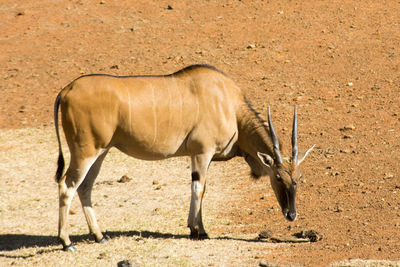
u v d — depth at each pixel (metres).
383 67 59.56
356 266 22.02
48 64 71.06
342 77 58.75
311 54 65.06
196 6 82.81
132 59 69.81
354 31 69.12
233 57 66.81
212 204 34.97
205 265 23.11
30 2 90.19
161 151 27.53
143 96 26.55
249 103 28.84
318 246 25.38
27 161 46.16
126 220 32.38
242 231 29.27
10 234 30.80
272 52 66.75
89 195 27.55
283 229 28.89
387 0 77.06
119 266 22.22
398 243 24.75
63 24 82.00
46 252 26.38
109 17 82.62
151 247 25.98
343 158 40.66
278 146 26.48
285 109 52.84
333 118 49.50
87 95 25.73
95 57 71.62
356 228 27.64
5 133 53.19
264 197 35.53
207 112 27.41
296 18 74.69
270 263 22.66
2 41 78.25
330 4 77.69
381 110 49.75
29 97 63.06
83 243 27.66
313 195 34.56
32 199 38.12
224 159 29.14
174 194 37.75
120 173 42.91
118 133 26.58
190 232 28.27
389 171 36.69
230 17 77.81
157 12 82.38
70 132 25.89
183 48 70.88
